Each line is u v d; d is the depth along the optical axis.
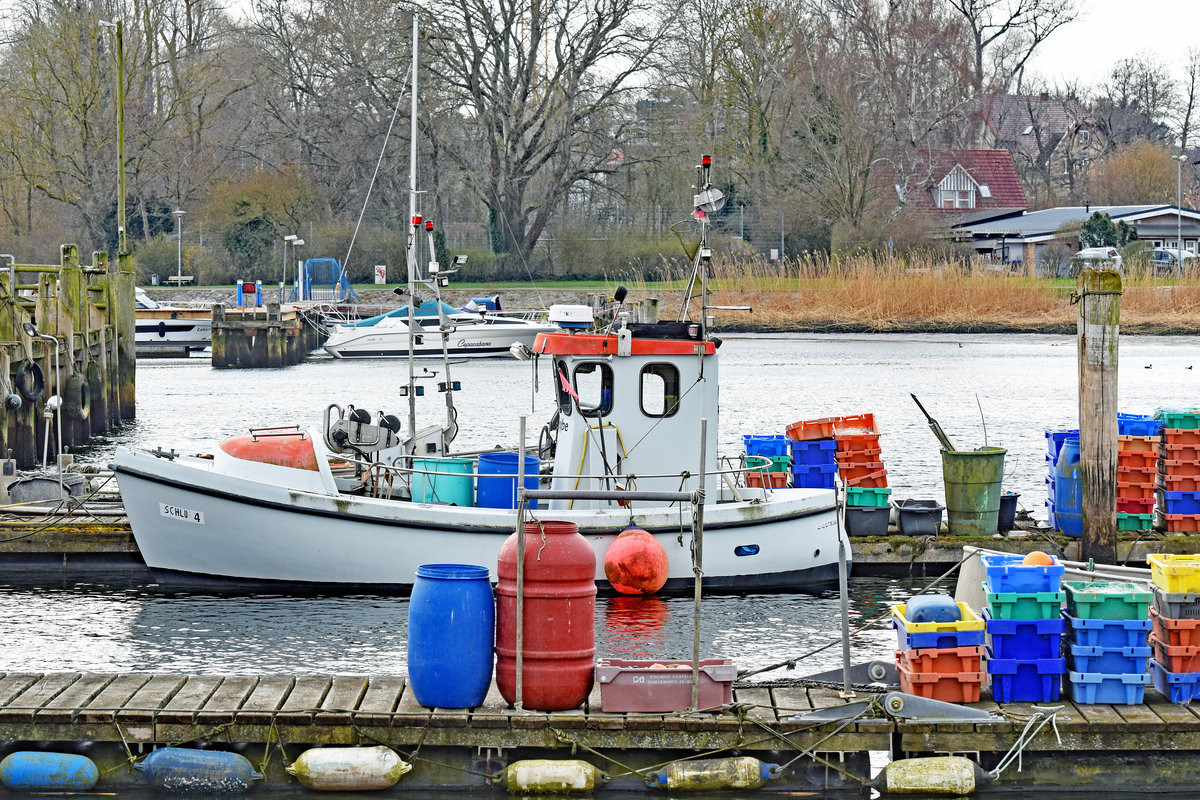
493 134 134.25
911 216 137.38
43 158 141.62
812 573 31.56
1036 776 18.72
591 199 141.25
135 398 68.69
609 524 29.95
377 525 29.67
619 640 26.98
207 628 27.84
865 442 33.53
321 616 28.73
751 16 141.25
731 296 117.44
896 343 109.12
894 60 144.50
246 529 29.78
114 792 18.78
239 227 140.62
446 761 18.70
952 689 19.03
